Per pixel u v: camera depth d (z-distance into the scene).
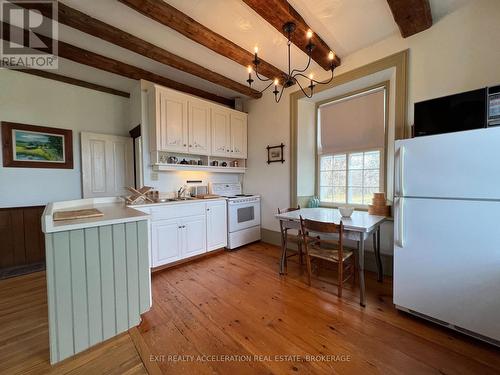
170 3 1.83
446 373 1.25
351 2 1.86
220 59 2.76
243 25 2.12
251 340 1.54
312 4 1.86
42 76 2.99
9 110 2.79
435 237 1.58
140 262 1.69
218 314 1.84
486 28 1.80
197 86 3.51
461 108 1.59
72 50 2.42
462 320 1.49
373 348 1.45
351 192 3.05
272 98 3.63
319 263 2.80
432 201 1.58
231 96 3.95
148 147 3.10
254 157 3.97
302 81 3.19
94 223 1.46
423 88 2.14
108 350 1.47
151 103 2.98
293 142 3.33
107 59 2.67
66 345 1.38
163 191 3.28
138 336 1.59
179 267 2.83
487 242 1.38
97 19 2.01
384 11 1.97
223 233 3.40
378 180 2.77
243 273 2.64
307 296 2.11
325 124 3.30
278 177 3.59
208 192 3.70
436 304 1.59
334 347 1.47
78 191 3.29
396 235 1.76
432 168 1.57
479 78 1.85
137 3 1.72
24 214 2.86
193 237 3.01
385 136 2.66
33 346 1.49
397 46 2.28
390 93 2.51
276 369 1.30
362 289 1.94
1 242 2.73
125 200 2.43
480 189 1.39
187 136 3.18
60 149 3.13
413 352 1.41
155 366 1.34
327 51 2.45
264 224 3.87
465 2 1.87
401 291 1.76
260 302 2.01
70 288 1.39
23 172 2.89
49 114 3.05
